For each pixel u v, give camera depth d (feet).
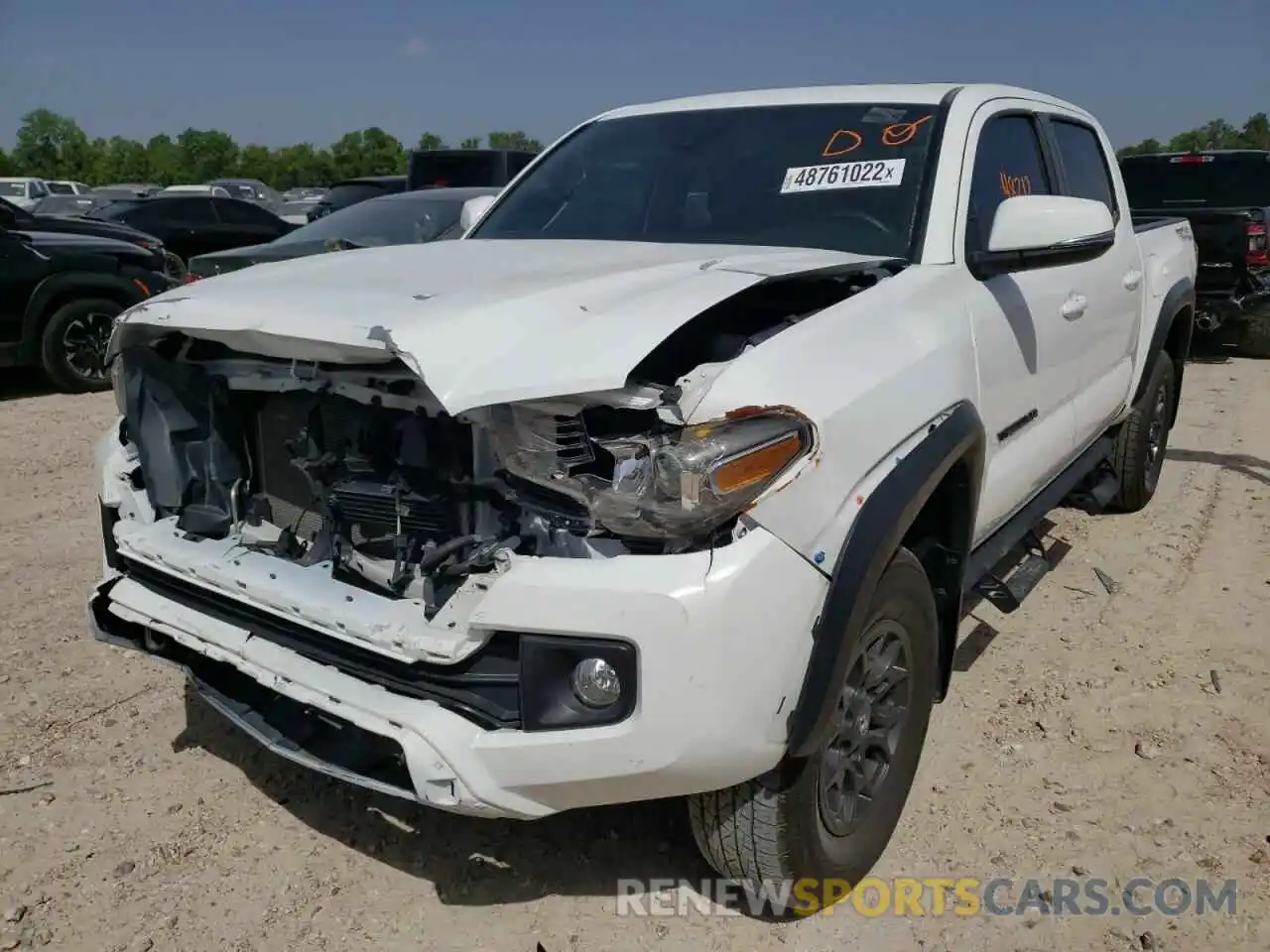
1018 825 9.71
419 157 45.19
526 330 7.23
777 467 7.00
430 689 7.28
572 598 6.76
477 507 7.39
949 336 9.16
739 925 8.53
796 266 8.86
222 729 11.37
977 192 10.93
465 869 9.19
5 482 20.31
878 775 8.96
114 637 9.73
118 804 10.03
